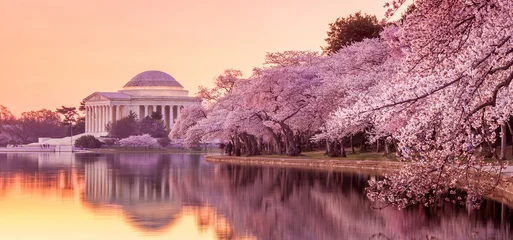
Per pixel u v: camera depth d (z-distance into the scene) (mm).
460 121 18547
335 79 80812
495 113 19359
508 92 19531
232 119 105625
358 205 37594
